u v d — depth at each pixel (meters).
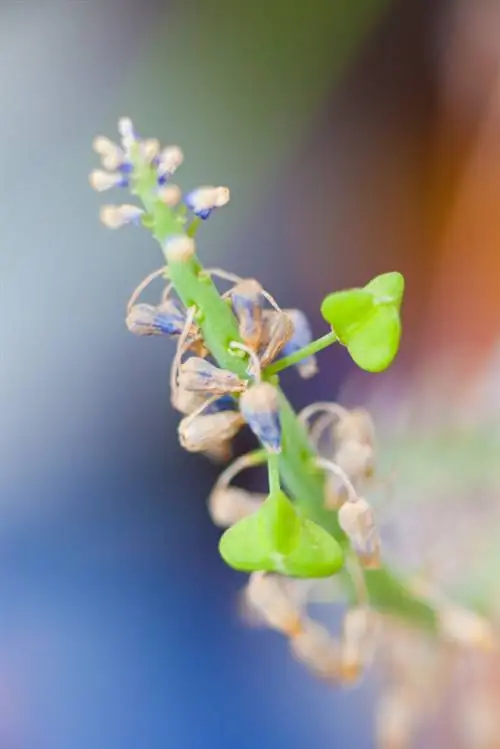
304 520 0.15
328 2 0.24
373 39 0.24
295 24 0.24
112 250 0.23
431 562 0.21
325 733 0.21
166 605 0.22
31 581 0.22
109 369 0.23
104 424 0.23
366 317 0.15
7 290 0.23
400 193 0.24
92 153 0.23
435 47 0.24
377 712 0.21
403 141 0.24
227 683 0.22
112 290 0.23
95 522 0.22
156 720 0.22
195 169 0.24
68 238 0.23
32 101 0.23
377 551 0.16
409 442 0.22
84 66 0.23
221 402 0.16
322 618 0.21
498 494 0.22
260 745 0.21
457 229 0.24
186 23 0.24
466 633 0.19
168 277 0.15
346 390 0.23
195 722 0.22
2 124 0.23
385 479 0.18
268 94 0.24
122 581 0.22
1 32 0.23
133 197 0.23
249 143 0.24
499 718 0.21
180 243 0.15
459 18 0.24
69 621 0.22
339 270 0.24
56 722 0.22
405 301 0.24
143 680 0.22
